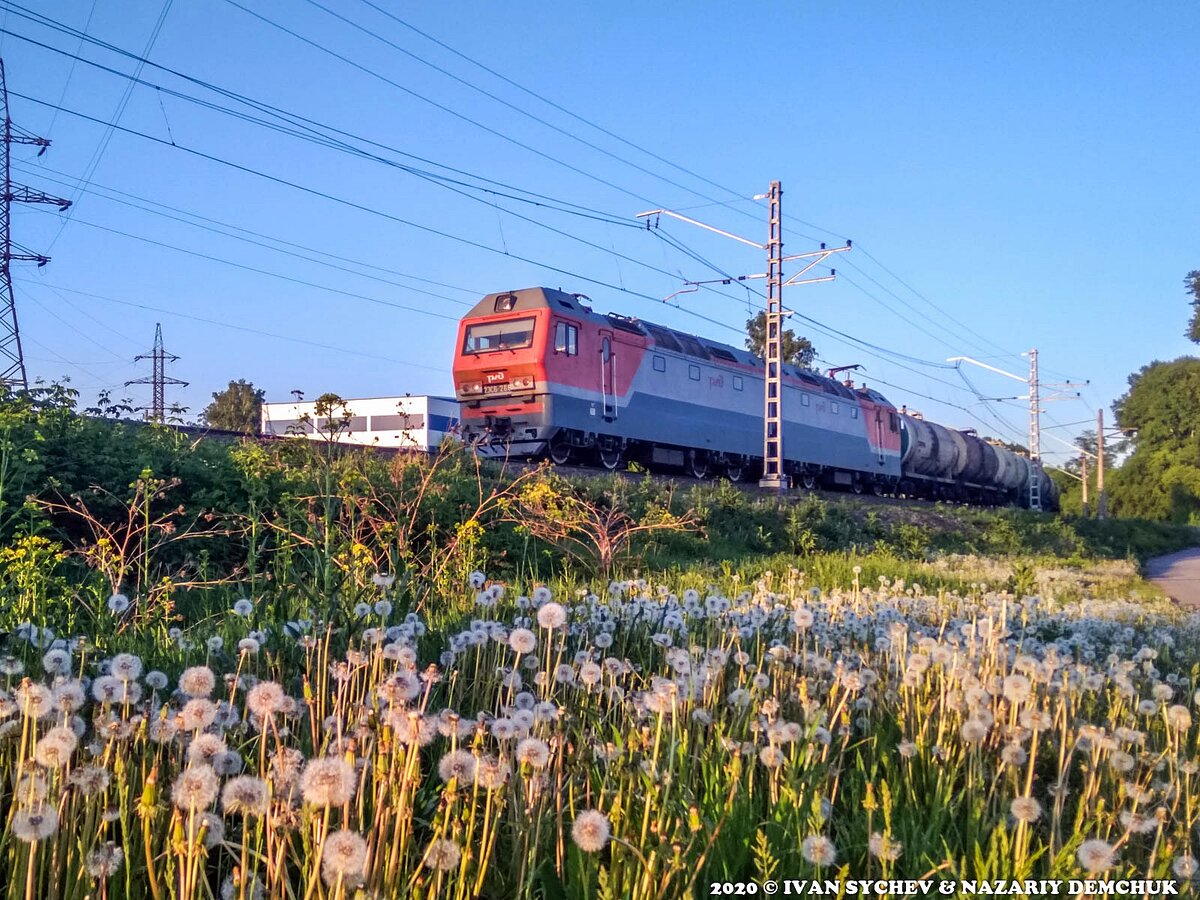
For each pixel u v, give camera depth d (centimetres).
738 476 2903
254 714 320
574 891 284
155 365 4891
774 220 2727
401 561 665
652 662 571
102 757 305
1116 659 576
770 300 2725
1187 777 372
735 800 325
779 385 2684
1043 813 372
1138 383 7450
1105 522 3931
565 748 358
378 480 1069
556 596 808
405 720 283
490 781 269
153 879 237
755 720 381
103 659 440
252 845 289
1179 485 6812
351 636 446
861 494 3634
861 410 3516
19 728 306
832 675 479
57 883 258
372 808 288
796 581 1070
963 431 4656
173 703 356
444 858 250
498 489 1308
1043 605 1045
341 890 218
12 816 270
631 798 316
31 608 549
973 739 367
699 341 2741
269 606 522
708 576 1210
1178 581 2156
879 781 373
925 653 448
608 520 1191
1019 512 3459
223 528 915
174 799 225
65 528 864
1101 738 373
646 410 2416
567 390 2141
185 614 722
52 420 943
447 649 521
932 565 1769
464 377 2184
